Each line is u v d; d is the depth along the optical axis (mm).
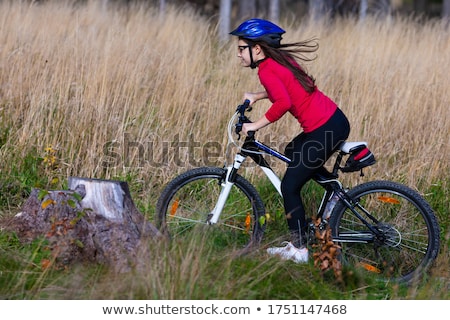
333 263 8102
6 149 11102
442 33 18531
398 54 16266
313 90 8391
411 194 8562
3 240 8750
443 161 11562
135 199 10570
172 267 7410
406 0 40406
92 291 7359
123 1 22391
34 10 17547
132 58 14164
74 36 15180
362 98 12844
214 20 23969
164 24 18359
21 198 10375
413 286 7977
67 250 8266
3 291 7441
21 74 12742
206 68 15078
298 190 8586
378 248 8828
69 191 8641
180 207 9133
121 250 8195
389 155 11906
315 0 23766
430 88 13625
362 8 25891
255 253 8375
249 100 8711
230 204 9398
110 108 12133
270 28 8352
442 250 9523
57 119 11750
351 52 15891
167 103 12711
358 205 8719
